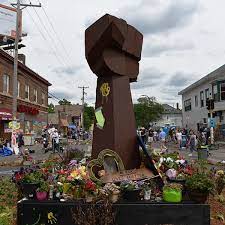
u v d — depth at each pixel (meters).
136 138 8.38
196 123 50.03
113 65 8.34
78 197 6.36
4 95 33.69
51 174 7.29
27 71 40.97
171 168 7.95
